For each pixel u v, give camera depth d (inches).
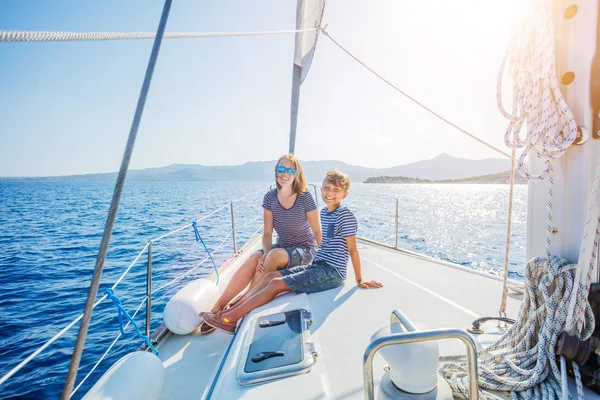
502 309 77.6
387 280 109.3
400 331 43.0
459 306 88.9
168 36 55.3
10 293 312.7
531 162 57.6
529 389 50.6
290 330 69.6
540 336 51.9
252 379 55.1
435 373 44.2
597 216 47.2
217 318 84.3
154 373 60.9
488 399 50.4
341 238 100.1
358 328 75.4
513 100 50.6
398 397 44.5
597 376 47.0
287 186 109.9
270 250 107.2
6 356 194.7
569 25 49.3
